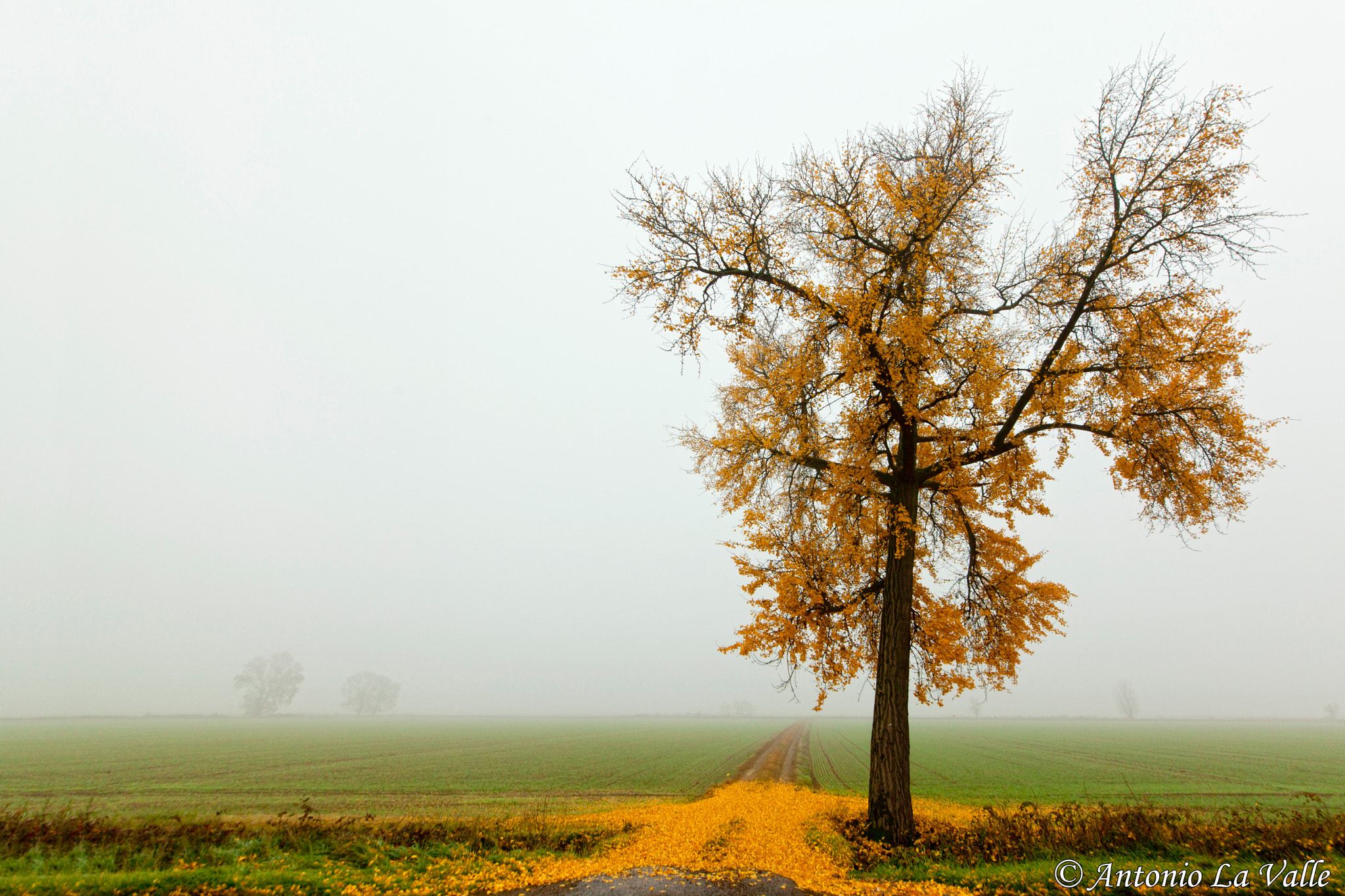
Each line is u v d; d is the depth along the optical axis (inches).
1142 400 373.1
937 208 379.2
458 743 2277.3
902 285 405.4
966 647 483.5
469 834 445.1
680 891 303.1
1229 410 360.5
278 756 1697.8
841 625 430.6
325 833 434.9
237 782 1100.5
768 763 1316.4
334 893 299.4
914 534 424.5
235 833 422.9
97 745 2108.8
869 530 420.8
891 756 382.0
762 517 455.2
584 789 979.3
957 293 427.5
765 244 411.8
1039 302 406.3
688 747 2009.1
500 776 1186.6
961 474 433.1
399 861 377.1
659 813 602.2
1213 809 745.0
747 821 514.0
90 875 318.3
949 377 416.8
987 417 408.2
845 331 404.5
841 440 433.4
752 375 466.6
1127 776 1163.9
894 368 375.9
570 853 415.8
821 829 450.0
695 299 419.2
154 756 1658.5
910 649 404.5
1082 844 360.8
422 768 1353.3
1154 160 365.7
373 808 776.3
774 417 445.4
